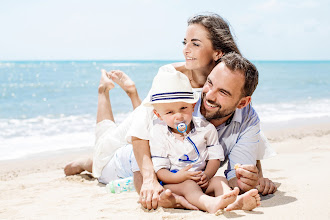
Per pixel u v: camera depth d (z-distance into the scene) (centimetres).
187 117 291
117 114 1292
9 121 1129
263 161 496
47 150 711
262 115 1173
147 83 3188
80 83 3119
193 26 329
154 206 285
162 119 298
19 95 2033
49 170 550
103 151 418
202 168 306
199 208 275
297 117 1120
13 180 474
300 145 630
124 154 385
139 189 330
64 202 342
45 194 385
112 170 407
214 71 288
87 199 351
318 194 294
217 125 321
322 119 1070
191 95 291
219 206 255
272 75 4528
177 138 302
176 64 367
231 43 330
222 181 290
